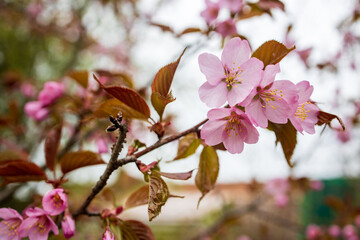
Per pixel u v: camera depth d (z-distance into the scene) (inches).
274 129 11.7
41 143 22.2
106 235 11.9
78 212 12.4
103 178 11.4
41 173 12.7
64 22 43.3
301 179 32.0
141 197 13.1
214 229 36.9
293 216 55.6
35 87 37.1
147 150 11.4
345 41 28.2
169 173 11.2
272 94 11.3
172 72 11.3
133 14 35.4
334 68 28.3
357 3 26.1
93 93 17.4
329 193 55.6
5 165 12.1
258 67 11.0
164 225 61.4
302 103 11.6
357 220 33.9
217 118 11.2
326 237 35.4
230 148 11.6
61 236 15.7
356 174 52.7
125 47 47.8
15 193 24.4
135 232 12.5
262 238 52.7
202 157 12.7
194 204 69.1
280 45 11.1
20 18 46.2
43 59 63.1
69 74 17.2
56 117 20.1
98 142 17.3
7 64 62.1
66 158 12.8
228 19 16.6
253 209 38.3
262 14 16.7
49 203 12.0
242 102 11.2
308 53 26.1
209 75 11.4
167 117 22.1
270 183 38.4
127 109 12.1
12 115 22.6
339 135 37.0
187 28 16.7
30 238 11.8
